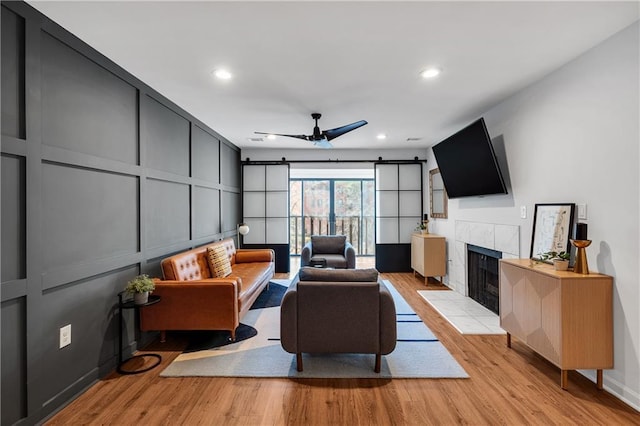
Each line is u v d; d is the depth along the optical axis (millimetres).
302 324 2334
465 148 3684
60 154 1965
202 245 4211
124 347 2590
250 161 6066
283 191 6094
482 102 3395
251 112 3727
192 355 2646
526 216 3023
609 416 1863
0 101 1621
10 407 1668
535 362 2527
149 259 2969
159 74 2674
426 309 3857
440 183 5312
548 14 1853
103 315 2367
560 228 2514
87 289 2213
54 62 1943
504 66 2537
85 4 1753
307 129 4527
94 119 2281
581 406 1957
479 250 4000
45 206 1872
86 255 2199
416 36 2090
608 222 2133
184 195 3730
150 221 3008
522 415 1875
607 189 2141
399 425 1795
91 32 2039
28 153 1752
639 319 1934
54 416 1873
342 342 2326
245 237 6113
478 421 1823
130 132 2701
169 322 2748
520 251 3123
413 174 6102
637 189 1941
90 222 2240
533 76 2729
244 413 1902
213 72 2635
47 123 1892
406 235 6113
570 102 2455
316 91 3061
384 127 4430
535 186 2881
